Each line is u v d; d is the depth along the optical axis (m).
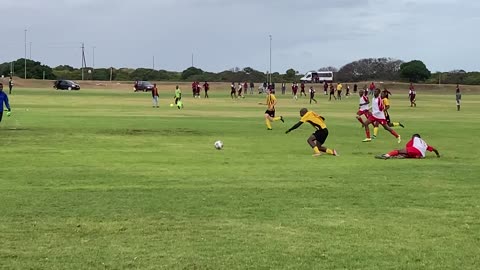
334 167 16.64
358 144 23.34
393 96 99.94
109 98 71.75
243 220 10.13
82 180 14.09
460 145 22.89
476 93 121.12
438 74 147.62
